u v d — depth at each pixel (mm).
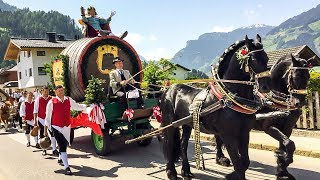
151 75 10109
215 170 7570
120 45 10695
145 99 9594
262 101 6203
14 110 16891
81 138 12312
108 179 7203
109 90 9328
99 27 11758
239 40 5586
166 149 7035
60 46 43219
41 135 10383
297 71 6027
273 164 7906
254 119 5637
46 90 10227
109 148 9219
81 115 9609
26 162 9086
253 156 8727
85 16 11727
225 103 5434
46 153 10008
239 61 5309
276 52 19938
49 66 11766
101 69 10328
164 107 7109
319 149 8602
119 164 8391
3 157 9844
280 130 6867
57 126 7957
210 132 6078
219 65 5738
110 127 9180
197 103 5953
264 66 4984
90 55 10172
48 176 7652
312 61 6941
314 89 11492
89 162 8727
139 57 11016
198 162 5988
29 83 44594
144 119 9578
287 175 6367
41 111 10180
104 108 8859
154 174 7453
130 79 8977
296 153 8750
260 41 5184
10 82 55688
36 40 45062
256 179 6801
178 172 7590
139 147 10203
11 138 13500
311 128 11273
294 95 6109
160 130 6996
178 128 7043
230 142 5496
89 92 8812
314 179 6738
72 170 8070
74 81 10180
